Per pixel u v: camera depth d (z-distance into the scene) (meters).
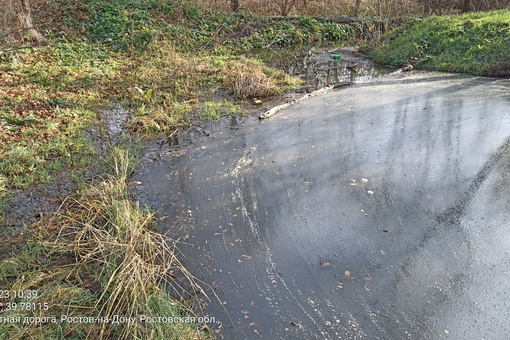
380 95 8.32
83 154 5.80
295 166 5.61
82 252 3.84
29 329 2.96
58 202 4.70
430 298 3.47
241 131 6.80
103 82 8.41
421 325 3.23
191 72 9.22
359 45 13.33
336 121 7.04
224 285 3.67
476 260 3.85
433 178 5.18
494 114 6.97
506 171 5.25
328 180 5.24
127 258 3.55
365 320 3.29
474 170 5.30
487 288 3.55
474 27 10.98
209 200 4.90
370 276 3.72
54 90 7.66
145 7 12.78
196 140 6.50
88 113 7.00
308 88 9.06
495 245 4.03
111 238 3.86
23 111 6.61
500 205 4.62
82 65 9.07
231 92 8.55
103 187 4.87
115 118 7.04
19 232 4.17
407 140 6.20
